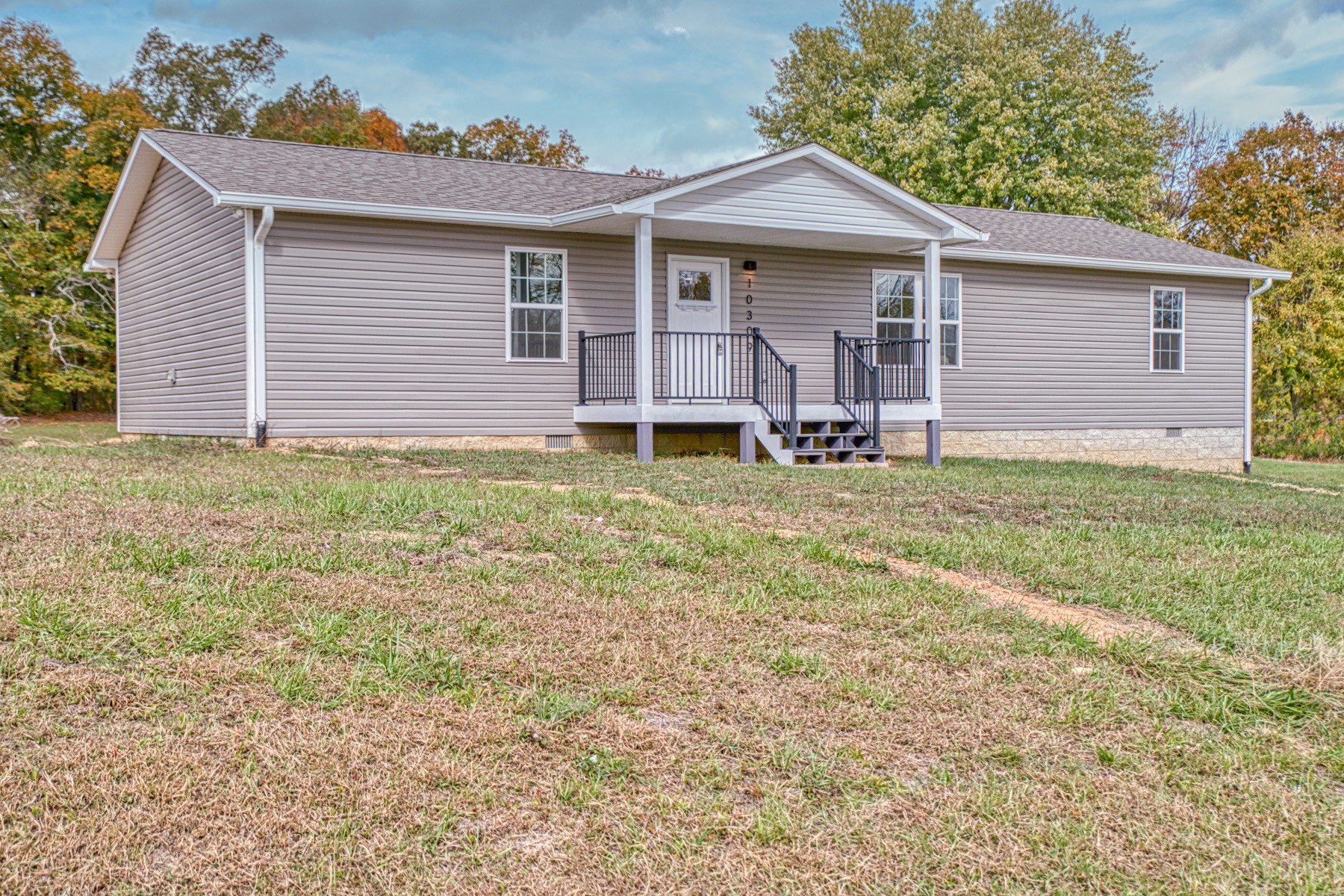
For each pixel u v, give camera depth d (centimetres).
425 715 380
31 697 368
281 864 288
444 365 1340
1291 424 2720
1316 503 1141
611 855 303
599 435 1444
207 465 1021
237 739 351
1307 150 3319
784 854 307
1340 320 2552
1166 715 425
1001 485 1089
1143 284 1872
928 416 1459
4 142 2680
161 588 488
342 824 307
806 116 3344
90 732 349
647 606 519
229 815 309
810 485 999
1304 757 390
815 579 592
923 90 3177
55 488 745
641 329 1264
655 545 647
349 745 352
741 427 1316
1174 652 491
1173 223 3591
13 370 2431
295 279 1255
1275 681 460
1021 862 309
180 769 328
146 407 1644
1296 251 2683
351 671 411
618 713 394
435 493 786
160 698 377
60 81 2712
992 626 525
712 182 1293
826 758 367
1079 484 1173
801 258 1573
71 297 2433
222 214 1319
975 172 3039
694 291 1499
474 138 3588
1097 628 536
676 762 358
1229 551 743
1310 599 609
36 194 2459
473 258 1355
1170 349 1908
